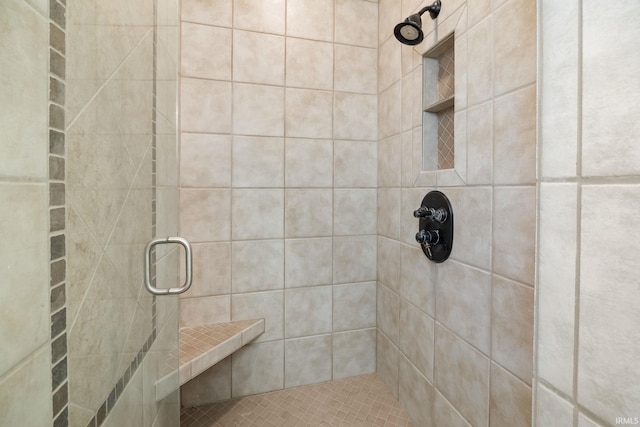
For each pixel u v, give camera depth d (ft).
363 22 4.49
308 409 3.94
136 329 1.79
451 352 2.98
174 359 2.66
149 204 2.01
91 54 1.25
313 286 4.42
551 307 1.01
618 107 0.80
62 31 1.05
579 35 0.91
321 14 4.32
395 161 4.07
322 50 4.34
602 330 0.84
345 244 4.53
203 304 4.01
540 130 1.06
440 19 3.10
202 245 3.98
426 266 3.40
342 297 4.54
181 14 3.82
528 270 2.13
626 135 0.78
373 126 4.58
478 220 2.61
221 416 3.83
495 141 2.41
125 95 1.60
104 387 1.39
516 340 2.23
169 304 2.53
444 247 3.03
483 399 2.56
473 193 2.67
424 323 3.44
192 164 3.91
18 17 0.84
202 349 3.50
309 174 4.34
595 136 0.86
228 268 4.08
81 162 1.18
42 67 0.95
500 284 2.38
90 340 1.26
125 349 1.63
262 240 4.20
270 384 4.28
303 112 4.29
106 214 1.40
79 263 1.18
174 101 2.75
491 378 2.47
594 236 0.87
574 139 0.93
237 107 4.04
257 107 4.11
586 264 0.89
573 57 0.93
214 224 4.01
